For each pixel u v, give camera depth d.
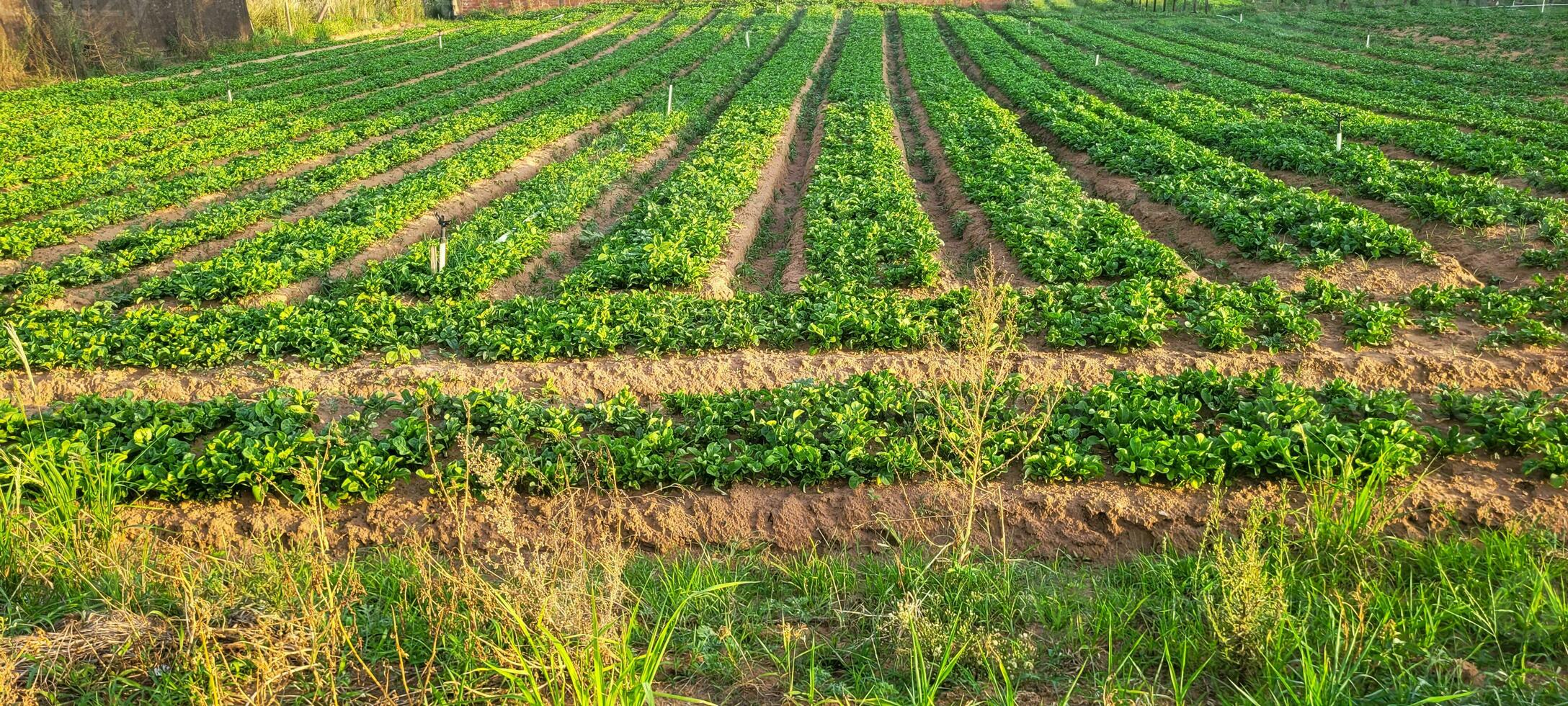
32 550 5.64
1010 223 14.44
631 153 21.20
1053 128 22.84
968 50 41.50
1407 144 19.30
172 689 4.73
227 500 7.28
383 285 12.91
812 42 44.72
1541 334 9.62
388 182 20.06
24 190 19.06
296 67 39.16
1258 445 7.04
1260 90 28.88
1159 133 20.81
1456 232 13.45
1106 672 5.14
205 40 42.69
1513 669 4.82
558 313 11.26
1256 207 14.49
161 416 8.55
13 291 13.30
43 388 9.77
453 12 60.31
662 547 6.88
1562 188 15.67
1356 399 8.12
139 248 14.79
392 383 9.76
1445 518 6.56
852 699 4.86
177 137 25.02
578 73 36.00
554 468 7.32
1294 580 5.72
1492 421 7.48
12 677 4.59
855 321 10.56
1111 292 11.48
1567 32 37.44
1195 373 8.68
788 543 6.90
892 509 6.98
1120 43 43.50
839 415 8.04
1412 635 5.13
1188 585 5.89
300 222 15.93
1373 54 38.47
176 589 5.49
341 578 5.61
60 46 37.25
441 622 5.13
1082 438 7.92
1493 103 25.62
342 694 4.78
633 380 9.73
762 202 17.59
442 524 6.95
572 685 4.39
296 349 10.65
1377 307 10.32
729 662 5.25
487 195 18.83
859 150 21.02
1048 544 6.73
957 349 10.11
